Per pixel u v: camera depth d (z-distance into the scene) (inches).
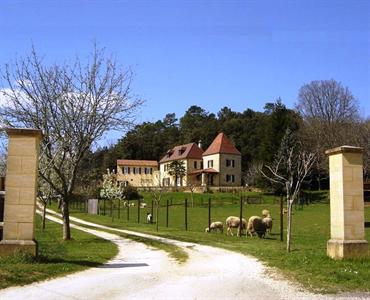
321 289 421.1
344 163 555.8
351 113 3602.4
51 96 957.8
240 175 4060.0
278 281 459.2
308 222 1534.2
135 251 787.4
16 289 407.8
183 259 660.1
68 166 1018.7
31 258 532.1
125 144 5329.7
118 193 2930.6
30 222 540.1
